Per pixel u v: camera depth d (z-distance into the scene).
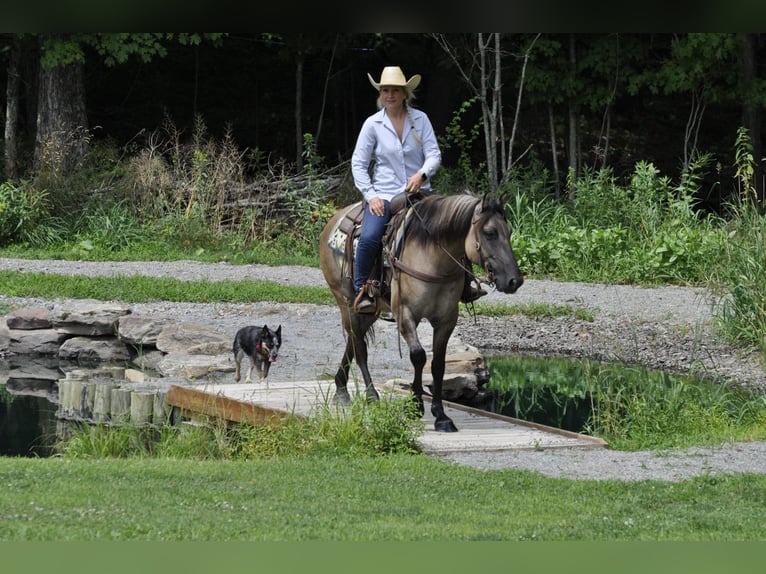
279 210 28.80
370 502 7.54
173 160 29.67
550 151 37.28
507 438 10.16
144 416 11.91
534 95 32.47
